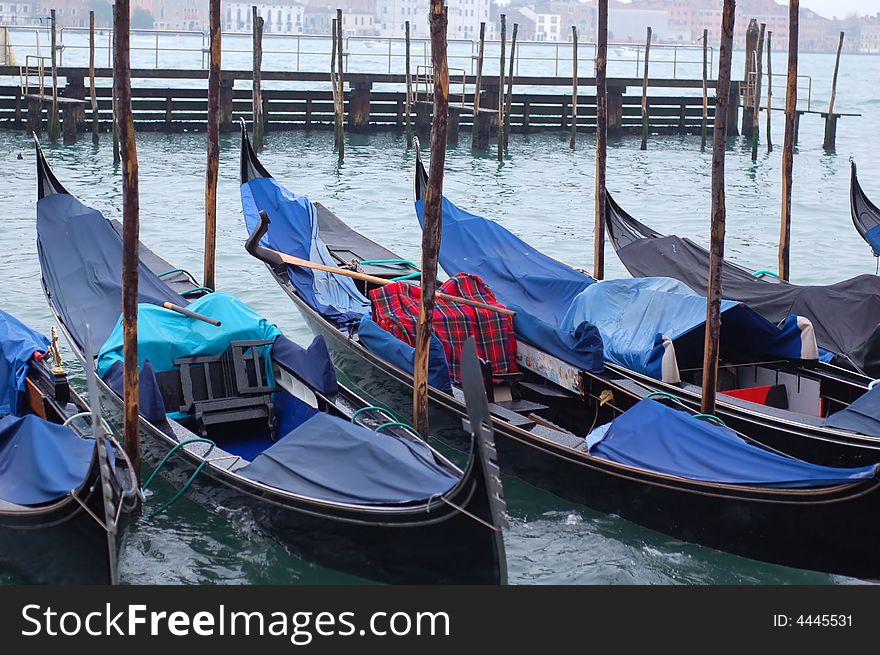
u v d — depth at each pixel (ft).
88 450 25.54
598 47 44.80
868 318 35.47
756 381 35.27
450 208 44.88
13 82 130.82
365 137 106.01
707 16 625.82
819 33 629.51
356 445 26.71
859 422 28.96
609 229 46.78
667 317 34.73
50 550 24.47
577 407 34.01
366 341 35.45
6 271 51.47
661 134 115.96
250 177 49.08
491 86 107.65
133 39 350.43
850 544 25.13
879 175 91.76
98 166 83.87
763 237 65.92
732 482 26.35
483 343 34.91
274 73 102.47
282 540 26.78
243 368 32.40
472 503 23.18
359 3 511.40
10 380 31.42
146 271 38.19
